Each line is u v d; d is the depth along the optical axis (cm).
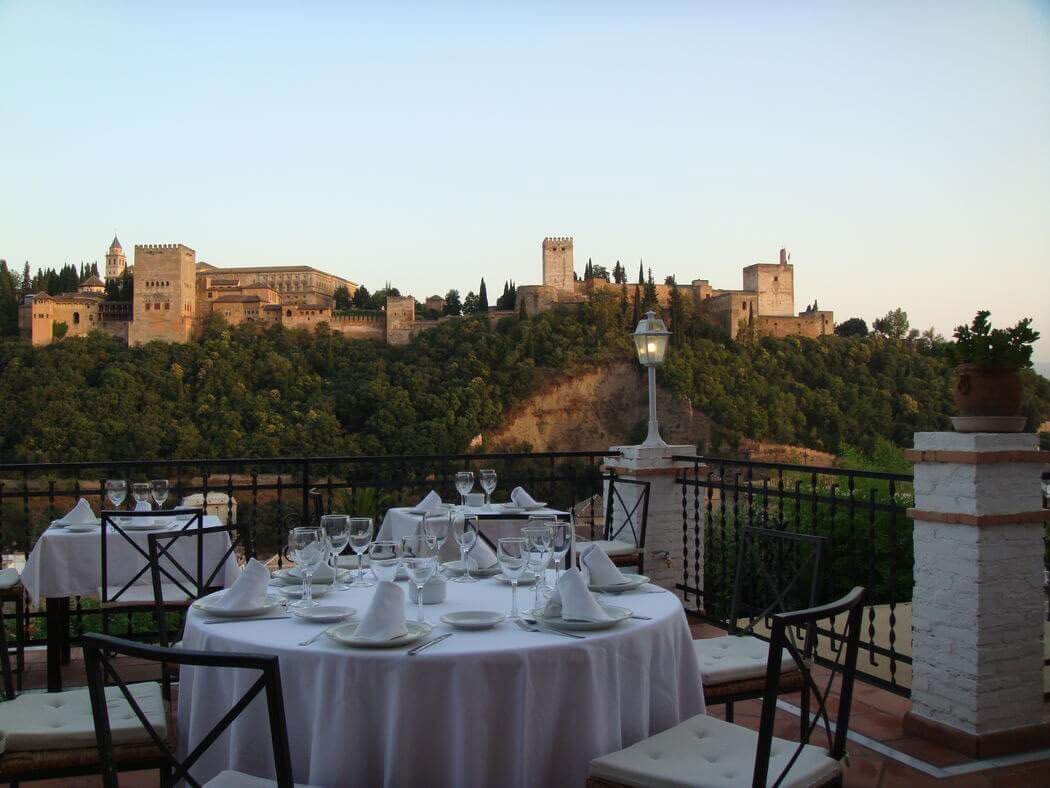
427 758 198
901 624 521
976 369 322
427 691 198
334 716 200
